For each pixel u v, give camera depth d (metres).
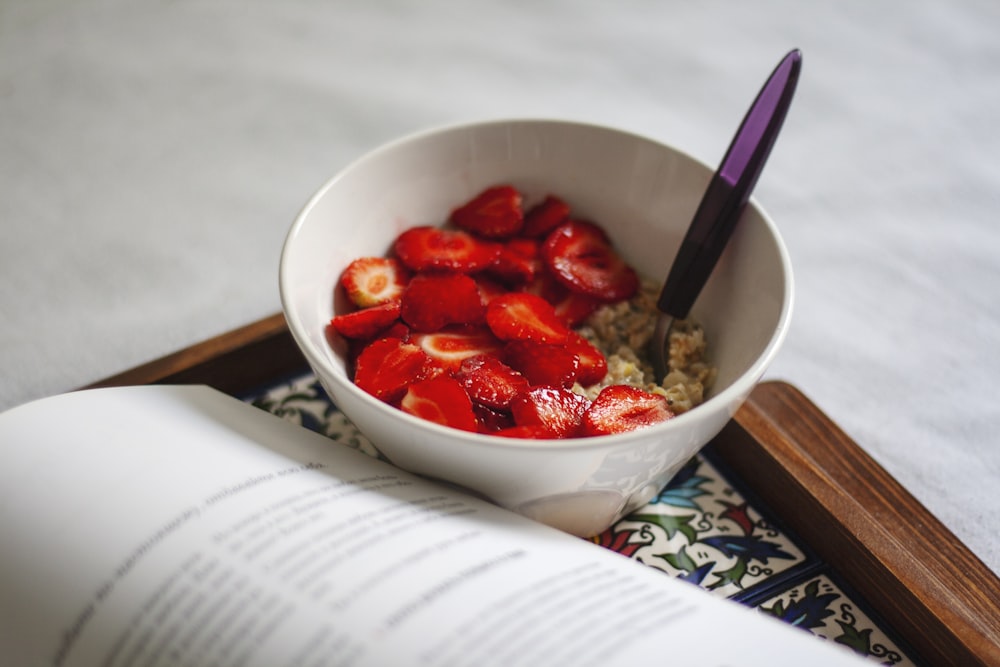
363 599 0.30
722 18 0.63
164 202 0.51
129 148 0.53
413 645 0.29
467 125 0.41
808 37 0.62
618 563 0.33
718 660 0.30
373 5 0.64
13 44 0.59
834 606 0.36
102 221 0.49
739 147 0.38
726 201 0.38
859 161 0.54
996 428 0.42
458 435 0.32
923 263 0.49
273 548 0.31
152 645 0.30
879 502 0.38
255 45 0.60
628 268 0.42
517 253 0.41
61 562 0.31
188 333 0.45
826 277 0.48
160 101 0.56
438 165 0.41
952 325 0.46
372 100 0.56
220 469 0.33
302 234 0.37
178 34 0.61
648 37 0.62
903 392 0.43
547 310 0.39
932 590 0.35
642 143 0.40
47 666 0.31
